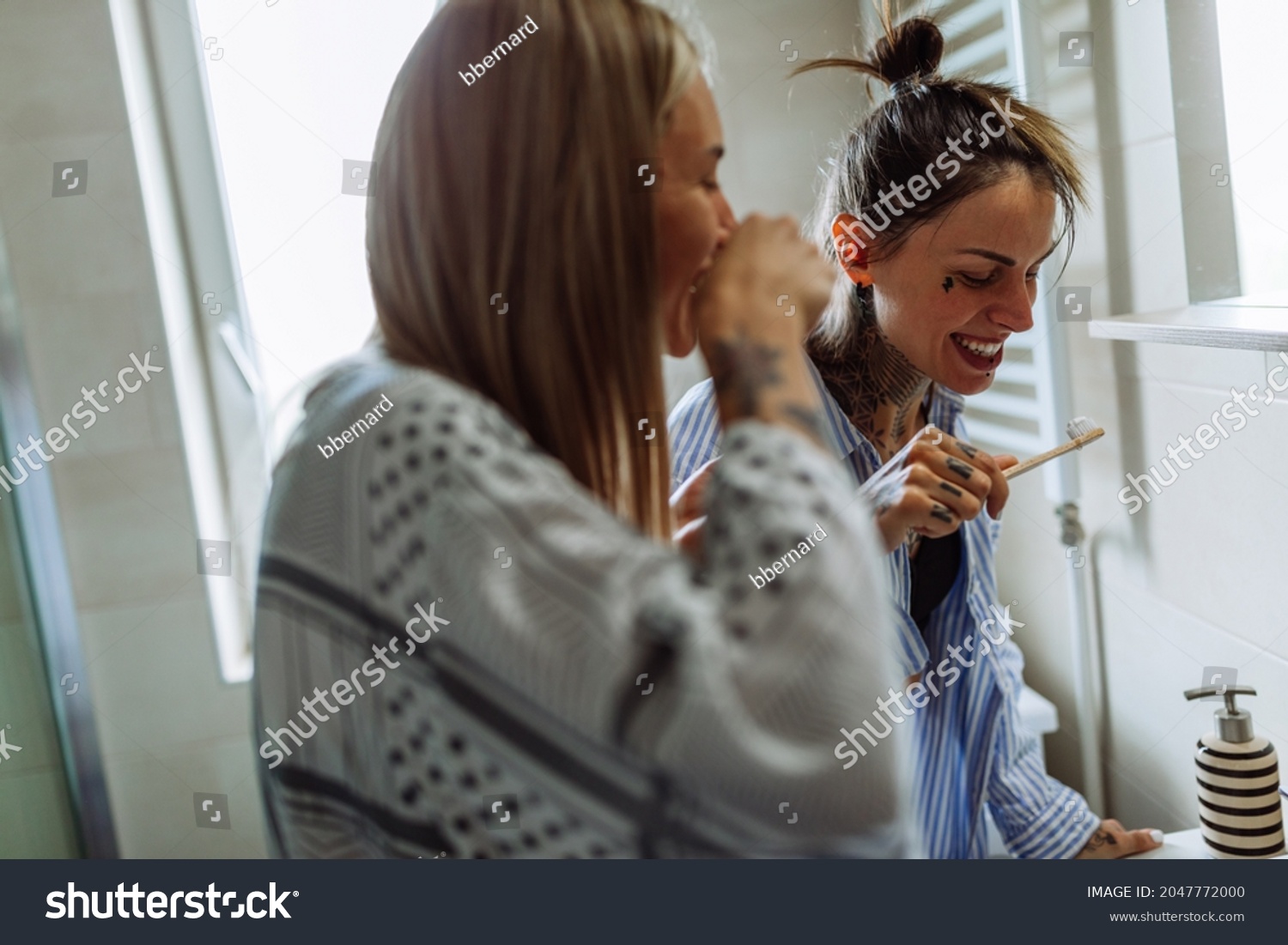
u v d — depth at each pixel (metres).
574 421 0.37
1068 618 0.88
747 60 0.92
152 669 1.10
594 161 0.36
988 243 0.62
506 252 0.36
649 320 0.38
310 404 0.33
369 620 0.29
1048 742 0.95
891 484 0.54
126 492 1.07
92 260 1.03
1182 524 0.76
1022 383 0.88
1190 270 0.76
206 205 1.03
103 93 1.00
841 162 0.68
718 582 0.27
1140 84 0.77
